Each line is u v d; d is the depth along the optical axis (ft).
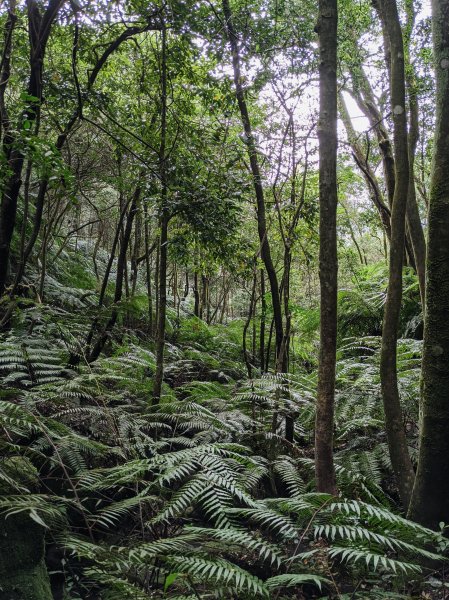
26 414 10.27
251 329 29.19
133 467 10.02
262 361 19.34
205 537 9.82
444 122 9.80
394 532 9.01
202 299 38.70
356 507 8.04
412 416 15.20
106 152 22.76
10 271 19.83
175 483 12.70
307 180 20.89
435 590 8.77
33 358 13.57
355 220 47.50
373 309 26.08
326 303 11.03
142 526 9.84
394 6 11.75
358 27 21.13
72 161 23.54
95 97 15.15
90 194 27.63
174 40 16.97
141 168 15.65
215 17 16.51
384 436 15.24
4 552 7.63
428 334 9.98
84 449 11.11
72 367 15.39
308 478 12.85
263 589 6.93
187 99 17.85
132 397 15.53
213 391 17.10
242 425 14.60
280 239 20.02
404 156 11.42
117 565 7.98
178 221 17.84
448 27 9.90
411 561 9.27
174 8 14.61
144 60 17.93
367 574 9.07
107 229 39.83
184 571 7.64
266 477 13.34
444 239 9.74
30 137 10.44
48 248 24.35
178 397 18.08
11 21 13.20
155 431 13.75
